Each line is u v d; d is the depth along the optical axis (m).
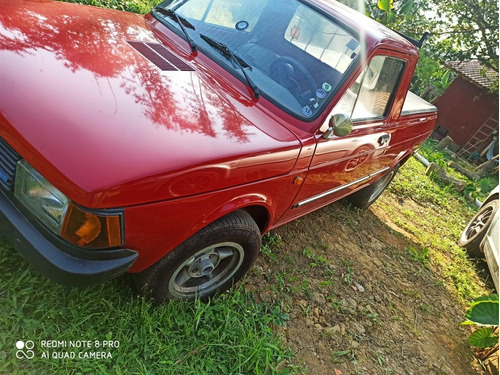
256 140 2.04
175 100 1.97
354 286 3.46
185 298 2.33
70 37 2.11
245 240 2.29
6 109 1.58
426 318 3.61
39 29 2.06
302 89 2.51
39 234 1.60
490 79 19.12
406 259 4.40
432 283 4.18
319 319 2.89
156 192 1.62
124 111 1.74
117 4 5.01
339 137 2.63
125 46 2.28
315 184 2.78
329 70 2.61
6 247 2.09
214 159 1.78
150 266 1.97
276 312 2.66
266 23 2.77
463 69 19.62
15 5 2.24
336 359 2.66
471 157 18.59
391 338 3.14
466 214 6.95
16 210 1.65
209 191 1.84
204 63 2.53
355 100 2.77
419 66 17.30
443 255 4.98
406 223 5.34
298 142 2.27
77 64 1.90
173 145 1.71
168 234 1.81
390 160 4.13
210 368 2.09
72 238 1.55
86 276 1.58
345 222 4.42
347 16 2.88
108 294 2.14
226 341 2.28
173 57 2.41
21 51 1.81
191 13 2.93
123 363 1.93
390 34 3.15
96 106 1.70
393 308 3.47
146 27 2.79
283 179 2.32
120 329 2.01
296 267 3.25
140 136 1.67
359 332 3.00
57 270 1.55
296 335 2.66
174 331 2.17
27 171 1.57
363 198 4.59
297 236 3.65
